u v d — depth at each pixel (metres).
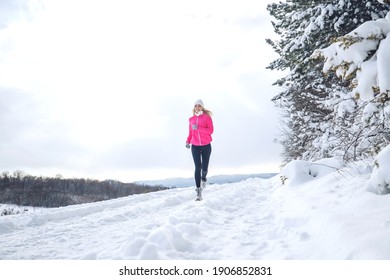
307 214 3.21
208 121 6.23
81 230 4.03
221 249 2.77
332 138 7.93
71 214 5.49
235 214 4.46
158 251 2.53
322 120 10.02
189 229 3.22
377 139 4.68
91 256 2.67
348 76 3.76
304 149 12.20
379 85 3.20
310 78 10.12
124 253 2.54
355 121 5.26
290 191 5.20
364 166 4.45
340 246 2.17
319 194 4.02
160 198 7.41
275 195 5.83
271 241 2.88
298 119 12.31
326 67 3.88
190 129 6.31
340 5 7.76
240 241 2.97
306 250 2.42
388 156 3.15
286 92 11.56
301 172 5.89
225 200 5.35
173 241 2.75
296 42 9.15
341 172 4.67
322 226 2.69
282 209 4.12
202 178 6.30
